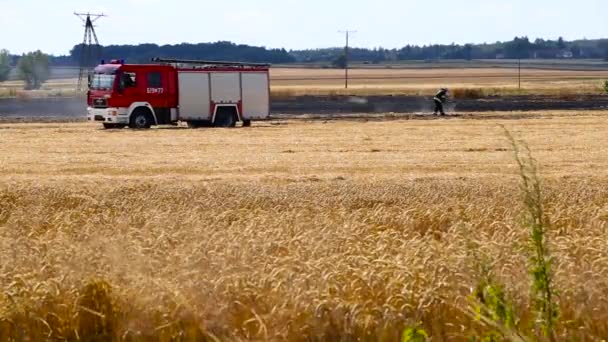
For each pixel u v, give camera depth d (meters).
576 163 43.75
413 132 60.69
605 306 15.98
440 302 16.00
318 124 67.94
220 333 15.69
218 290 16.69
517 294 15.71
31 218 26.91
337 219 25.73
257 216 26.11
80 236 23.12
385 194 31.88
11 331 16.03
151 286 16.73
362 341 15.34
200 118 67.00
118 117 64.94
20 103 95.81
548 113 77.00
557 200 29.64
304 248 20.08
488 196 31.33
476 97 108.44
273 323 15.62
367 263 17.66
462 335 15.08
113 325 16.16
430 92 123.94
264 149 50.84
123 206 29.69
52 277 17.70
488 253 18.30
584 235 22.73
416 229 25.66
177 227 23.98
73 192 33.22
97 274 17.59
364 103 94.75
